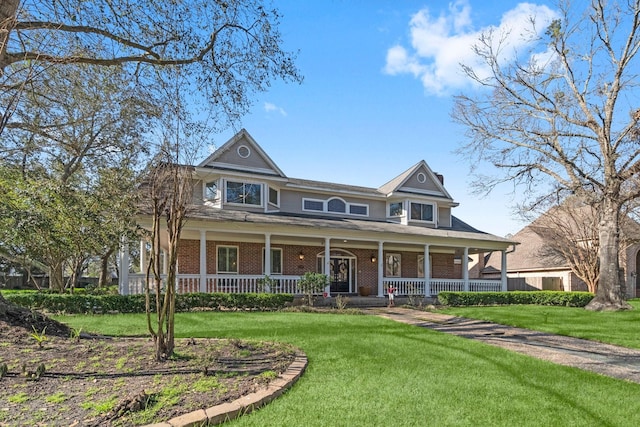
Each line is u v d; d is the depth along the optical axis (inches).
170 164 214.8
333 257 850.8
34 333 238.5
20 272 1053.8
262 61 400.2
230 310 547.2
